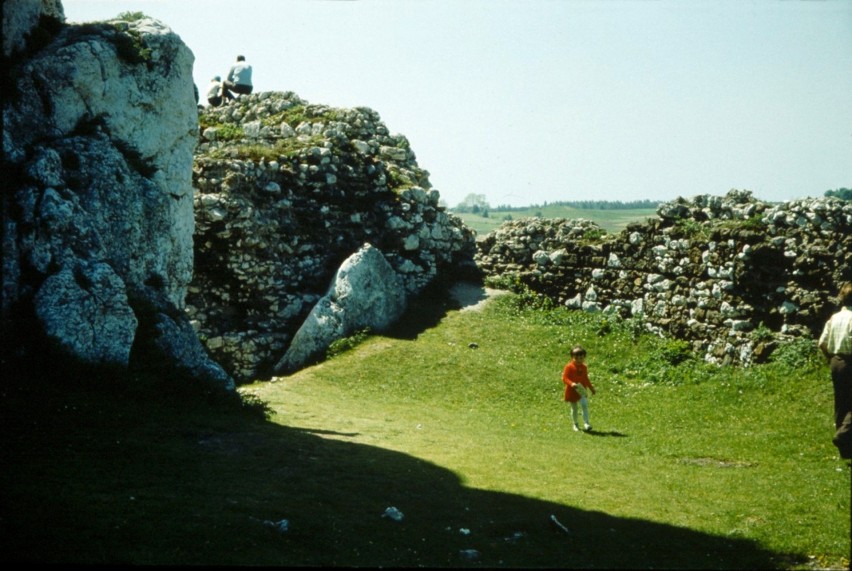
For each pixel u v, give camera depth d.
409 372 17.59
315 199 22.55
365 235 23.34
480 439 11.85
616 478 9.59
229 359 19.80
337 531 6.61
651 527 7.52
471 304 22.59
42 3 13.87
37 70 12.30
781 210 17.00
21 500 6.31
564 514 7.79
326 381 17.14
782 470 10.16
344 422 12.73
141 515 6.32
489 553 6.46
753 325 16.66
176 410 10.33
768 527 7.59
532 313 22.06
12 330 9.89
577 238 22.98
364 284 20.72
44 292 10.29
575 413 13.16
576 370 13.20
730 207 18.73
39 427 8.41
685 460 10.90
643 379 17.00
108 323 10.76
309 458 9.09
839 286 15.36
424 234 23.88
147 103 14.43
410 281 23.09
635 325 19.67
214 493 7.22
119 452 8.10
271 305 20.94
